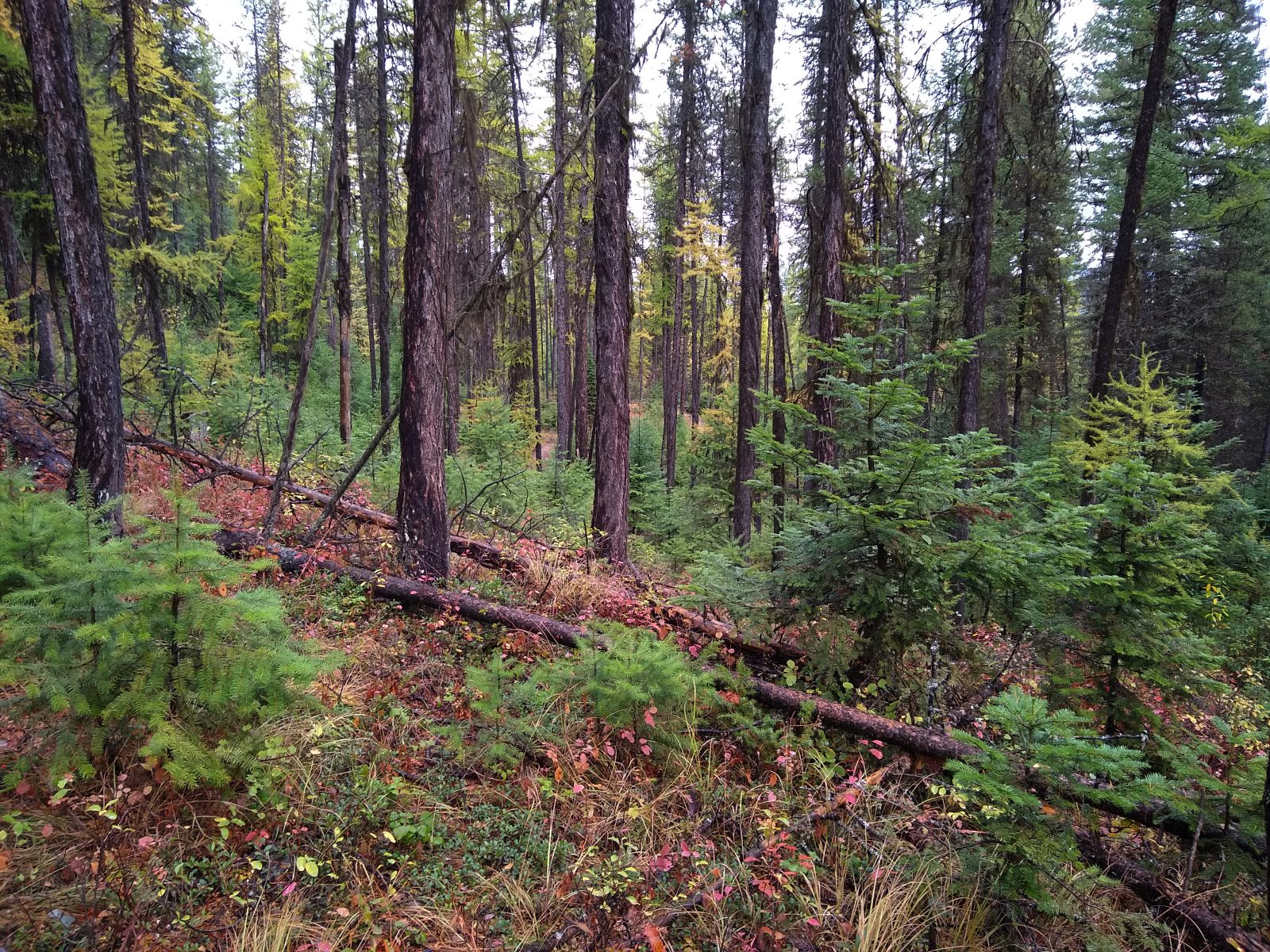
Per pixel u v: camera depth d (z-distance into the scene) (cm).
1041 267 1852
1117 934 301
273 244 2605
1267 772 306
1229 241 2008
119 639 267
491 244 1845
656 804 369
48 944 226
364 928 263
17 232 1321
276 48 3084
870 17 1025
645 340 3109
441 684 464
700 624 588
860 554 471
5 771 284
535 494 1094
